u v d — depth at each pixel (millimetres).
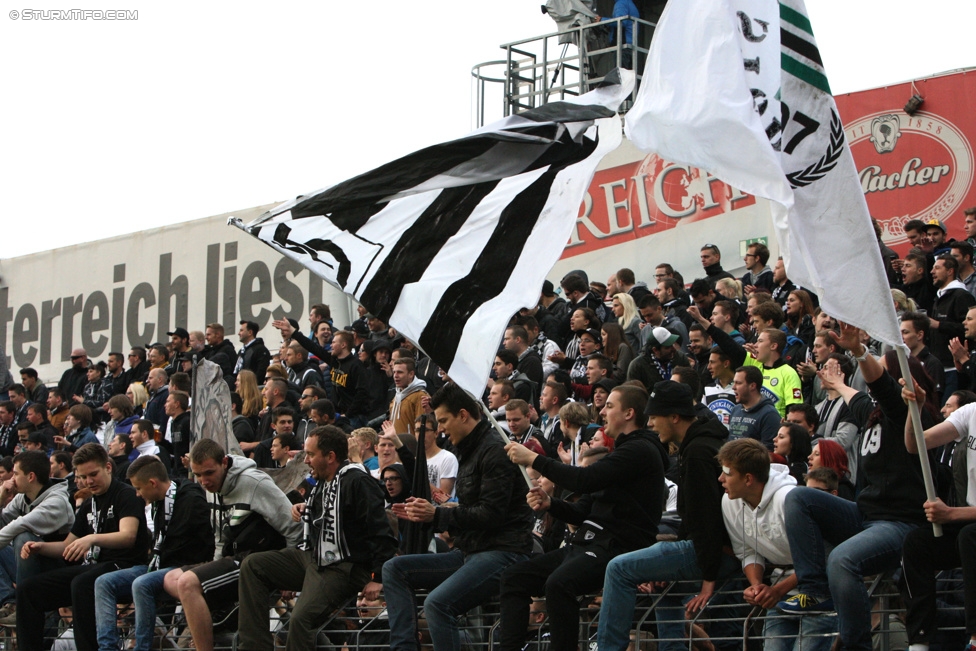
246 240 40938
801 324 24234
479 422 15898
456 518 15367
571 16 35375
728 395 20297
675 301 26828
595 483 14391
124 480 24453
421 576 16031
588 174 14852
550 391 22547
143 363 36000
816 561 13828
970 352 22453
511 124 15188
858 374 20938
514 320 26797
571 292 27641
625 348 24250
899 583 14414
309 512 16828
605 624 14227
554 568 15062
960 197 29250
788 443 16750
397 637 15672
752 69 14008
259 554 17109
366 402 27984
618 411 15031
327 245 15023
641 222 32250
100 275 44938
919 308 24656
